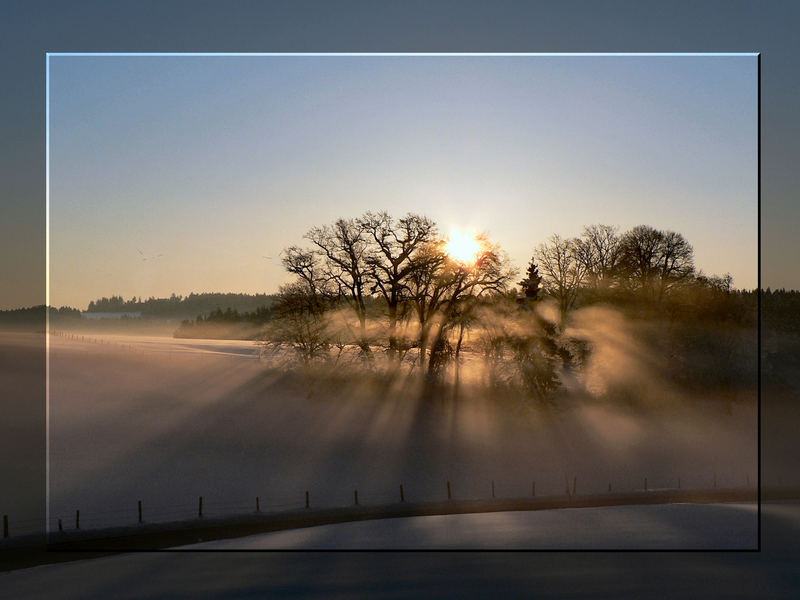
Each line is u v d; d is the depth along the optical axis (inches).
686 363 2701.8
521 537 1079.0
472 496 1738.4
